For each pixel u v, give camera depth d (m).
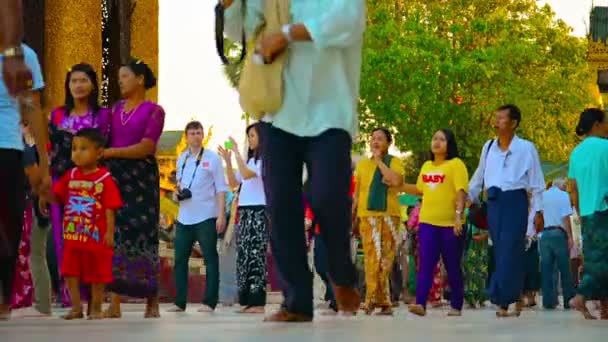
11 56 5.39
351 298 6.37
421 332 4.92
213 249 12.54
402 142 43.06
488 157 11.52
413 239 19.06
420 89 41.50
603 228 9.80
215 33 6.37
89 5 16.45
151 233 9.33
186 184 12.49
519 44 42.50
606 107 47.22
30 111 6.52
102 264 8.94
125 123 9.32
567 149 45.28
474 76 42.12
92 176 8.89
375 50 42.44
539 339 4.41
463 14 44.09
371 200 12.54
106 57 16.86
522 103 42.34
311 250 14.49
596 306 15.83
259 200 12.57
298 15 6.08
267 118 6.21
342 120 6.07
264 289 12.52
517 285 11.27
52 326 5.80
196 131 12.53
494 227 11.35
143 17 17.30
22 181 6.73
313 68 6.03
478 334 4.79
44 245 10.23
